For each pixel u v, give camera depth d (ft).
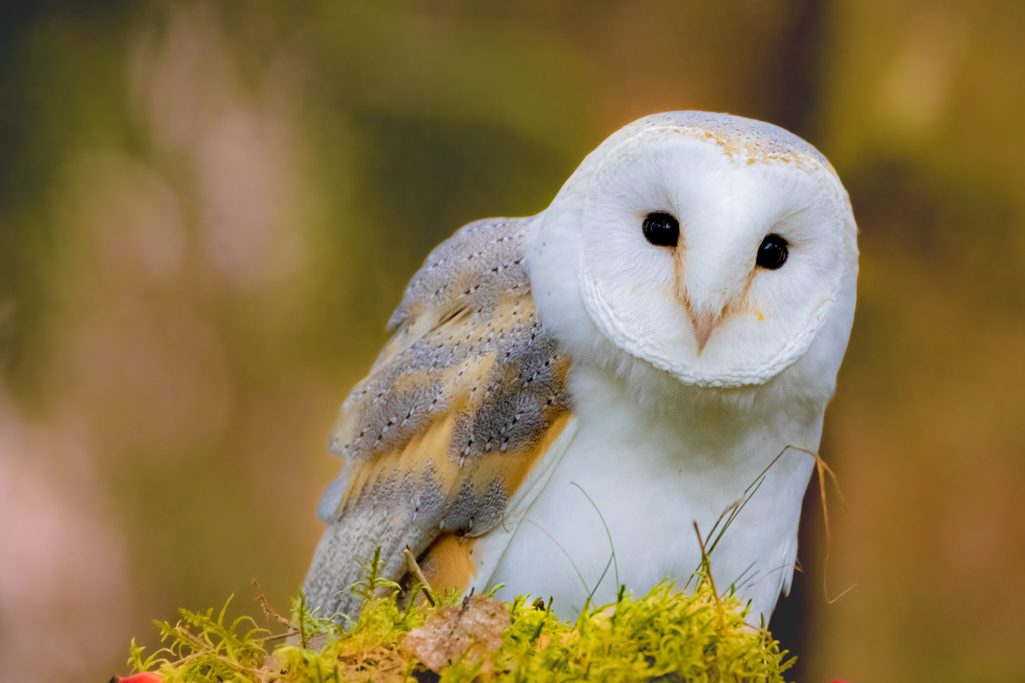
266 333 43.06
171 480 43.45
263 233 42.80
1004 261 36.45
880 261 36.70
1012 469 37.19
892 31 37.40
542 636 14.26
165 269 42.60
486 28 40.45
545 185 37.96
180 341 42.98
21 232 37.86
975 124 36.88
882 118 36.91
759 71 38.11
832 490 36.24
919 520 37.63
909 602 37.86
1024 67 36.78
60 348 38.55
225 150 42.01
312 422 43.91
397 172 38.32
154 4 40.45
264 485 43.73
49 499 43.91
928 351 36.70
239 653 14.25
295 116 39.81
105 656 44.65
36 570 44.52
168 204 41.47
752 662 14.10
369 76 39.37
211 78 40.78
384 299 38.01
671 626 14.06
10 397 38.29
